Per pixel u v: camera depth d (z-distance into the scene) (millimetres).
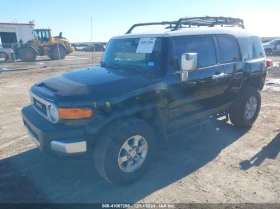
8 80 11867
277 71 13297
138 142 3197
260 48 5340
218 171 3539
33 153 4160
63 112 2785
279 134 4801
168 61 3436
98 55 31422
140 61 3680
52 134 2779
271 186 3162
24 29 26438
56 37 26562
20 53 22125
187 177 3400
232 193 3041
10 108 6914
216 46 4184
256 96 5023
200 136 4738
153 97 3250
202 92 3959
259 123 5422
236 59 4574
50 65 18734
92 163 3793
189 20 4324
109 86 3020
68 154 2803
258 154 4016
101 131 2982
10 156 4066
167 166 3684
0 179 3404
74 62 21312
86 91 2891
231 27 4887
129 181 3189
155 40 3568
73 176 3463
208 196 2994
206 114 4215
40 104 3301
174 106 3600
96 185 3250
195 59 3062
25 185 3260
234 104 4824
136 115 3328
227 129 5074
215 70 4094
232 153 4062
